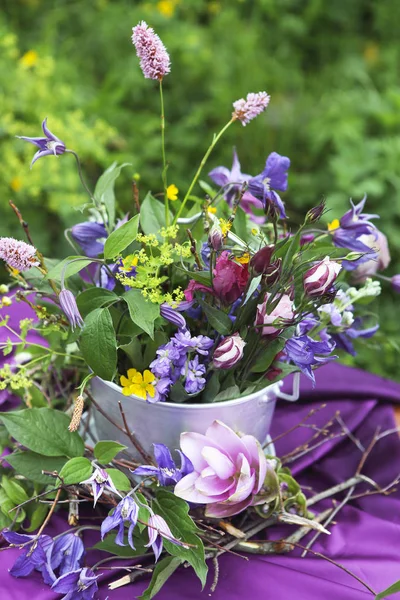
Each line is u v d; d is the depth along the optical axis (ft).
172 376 3.36
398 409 4.28
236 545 3.54
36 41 10.37
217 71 9.69
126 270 3.34
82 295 3.34
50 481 3.49
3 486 3.55
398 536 3.64
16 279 3.54
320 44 11.34
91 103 8.87
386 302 7.55
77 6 11.02
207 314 3.32
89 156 7.98
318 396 4.26
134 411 3.47
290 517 3.56
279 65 10.48
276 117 9.31
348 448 4.09
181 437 3.40
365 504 3.85
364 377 4.39
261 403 3.55
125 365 3.55
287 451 4.04
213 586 3.40
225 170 3.70
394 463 3.98
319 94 10.25
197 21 11.23
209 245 3.30
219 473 3.35
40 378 4.09
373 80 10.75
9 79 8.04
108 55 10.26
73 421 3.17
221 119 9.27
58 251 7.64
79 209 3.57
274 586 3.43
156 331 3.42
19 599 3.31
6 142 7.39
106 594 3.39
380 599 3.32
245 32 10.53
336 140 8.60
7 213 7.48
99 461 3.39
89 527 3.50
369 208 8.19
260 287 3.34
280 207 3.39
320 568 3.50
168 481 3.36
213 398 3.44
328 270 3.20
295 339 3.32
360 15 11.75
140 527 3.31
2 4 10.95
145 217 3.57
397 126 9.09
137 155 8.85
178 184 8.61
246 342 3.40
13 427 3.45
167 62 3.34
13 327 4.34
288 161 3.43
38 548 3.34
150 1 10.87
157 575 3.34
